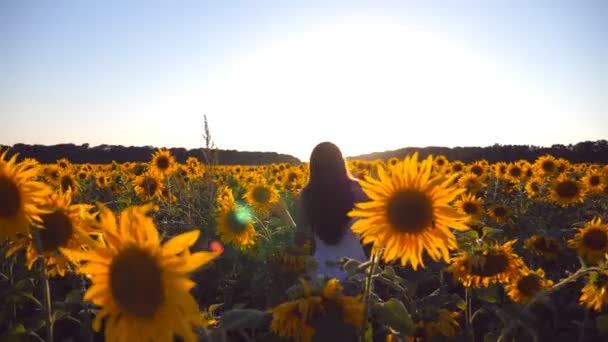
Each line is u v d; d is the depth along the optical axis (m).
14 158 3.01
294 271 5.02
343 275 5.24
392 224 2.76
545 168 14.07
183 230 7.74
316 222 5.43
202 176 14.23
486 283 3.93
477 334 4.89
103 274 1.86
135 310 1.80
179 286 1.74
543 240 6.66
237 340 3.63
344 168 5.56
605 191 11.45
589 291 3.75
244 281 5.81
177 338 2.15
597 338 4.46
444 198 2.74
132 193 12.87
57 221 3.09
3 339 3.24
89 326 3.86
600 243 5.52
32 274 3.99
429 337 3.39
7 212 2.95
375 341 3.79
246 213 6.25
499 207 9.28
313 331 2.43
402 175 2.77
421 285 5.99
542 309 4.92
